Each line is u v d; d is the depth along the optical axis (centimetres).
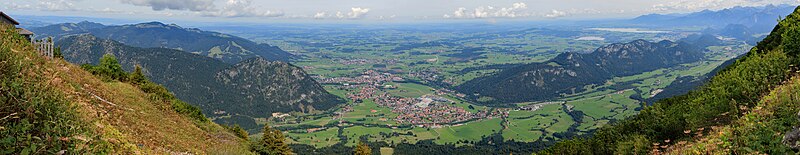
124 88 3406
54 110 879
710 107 2033
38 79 916
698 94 2758
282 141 3788
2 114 796
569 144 3500
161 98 3747
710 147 1189
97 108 2084
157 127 2498
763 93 1841
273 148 3731
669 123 2338
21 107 820
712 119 1975
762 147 1023
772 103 1247
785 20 3111
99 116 1769
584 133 12300
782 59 2100
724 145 1136
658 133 2403
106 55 4281
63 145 862
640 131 2670
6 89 815
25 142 779
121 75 4181
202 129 3475
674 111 2511
